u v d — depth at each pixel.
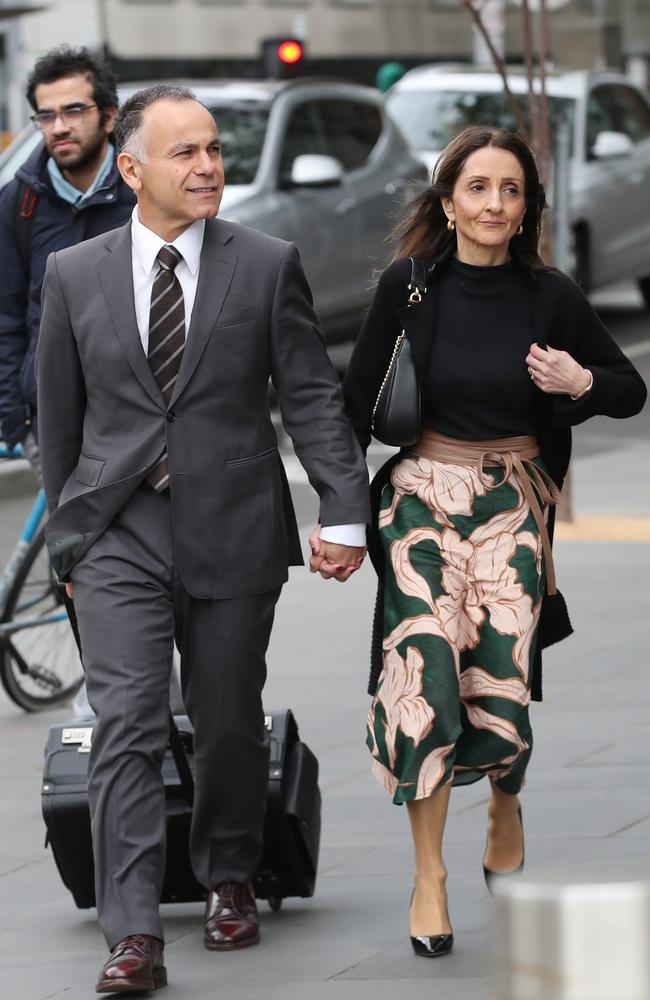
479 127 9.40
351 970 9.04
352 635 17.69
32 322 12.95
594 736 13.66
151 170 9.11
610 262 39.34
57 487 9.59
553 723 14.13
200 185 9.09
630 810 11.72
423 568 9.27
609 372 9.45
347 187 32.12
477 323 9.38
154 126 9.09
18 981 9.26
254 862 9.72
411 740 9.06
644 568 19.91
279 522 9.42
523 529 9.35
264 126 31.53
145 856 8.85
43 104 12.52
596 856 10.71
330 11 72.38
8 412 13.28
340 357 35.66
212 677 9.33
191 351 9.18
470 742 9.30
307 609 18.89
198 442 9.22
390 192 32.97
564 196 22.89
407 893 10.45
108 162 12.73
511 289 9.41
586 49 62.78
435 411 9.42
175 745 9.64
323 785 12.90
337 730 14.35
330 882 10.76
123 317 9.23
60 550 9.31
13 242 12.93
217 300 9.22
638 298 45.75
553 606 9.63
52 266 9.44
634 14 61.19
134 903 8.75
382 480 9.76
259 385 9.39
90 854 9.82
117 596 9.20
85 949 9.81
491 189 9.20
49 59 12.53
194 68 67.19
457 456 9.37
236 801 9.51
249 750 9.45
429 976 8.88
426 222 9.59
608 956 3.58
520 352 9.34
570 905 3.60
